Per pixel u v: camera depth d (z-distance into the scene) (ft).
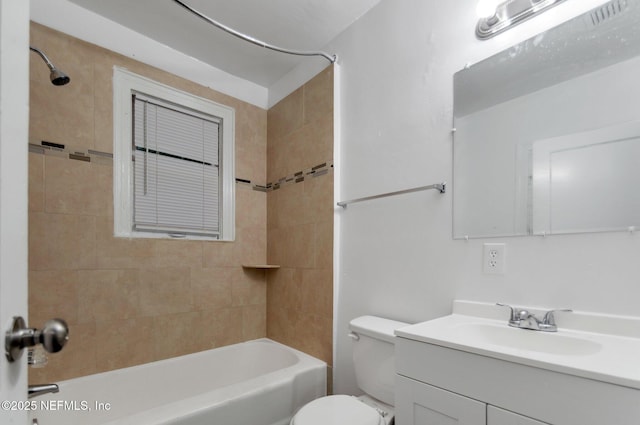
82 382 5.30
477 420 2.76
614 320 3.15
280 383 5.14
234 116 7.75
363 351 4.80
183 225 6.89
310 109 6.95
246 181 7.86
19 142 1.42
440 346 3.07
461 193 4.42
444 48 4.73
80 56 5.66
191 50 6.93
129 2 5.59
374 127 5.68
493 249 4.05
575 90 3.52
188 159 7.05
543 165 3.71
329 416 3.99
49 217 5.26
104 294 5.73
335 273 6.16
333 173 6.27
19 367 1.45
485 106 4.24
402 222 5.13
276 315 7.54
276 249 7.69
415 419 3.25
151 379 5.97
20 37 1.43
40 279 5.14
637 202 3.10
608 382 2.18
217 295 7.15
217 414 4.37
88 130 5.70
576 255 3.44
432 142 4.79
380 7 5.69
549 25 3.76
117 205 5.96
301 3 5.70
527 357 2.52
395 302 5.14
